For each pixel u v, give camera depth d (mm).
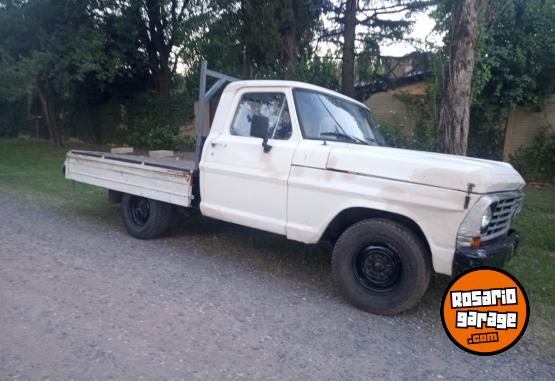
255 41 13414
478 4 6570
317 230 4270
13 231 6156
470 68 6656
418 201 3707
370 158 3990
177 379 2893
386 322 3924
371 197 3932
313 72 12609
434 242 3695
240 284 4617
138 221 6129
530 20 11750
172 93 19359
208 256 5488
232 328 3633
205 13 15500
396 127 11531
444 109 6844
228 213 4914
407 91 14203
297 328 3707
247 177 4699
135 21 16578
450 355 3414
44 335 3363
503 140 13258
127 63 17641
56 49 14930
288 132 4555
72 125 23016
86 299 4027
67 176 7156
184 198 5270
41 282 4367
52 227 6504
